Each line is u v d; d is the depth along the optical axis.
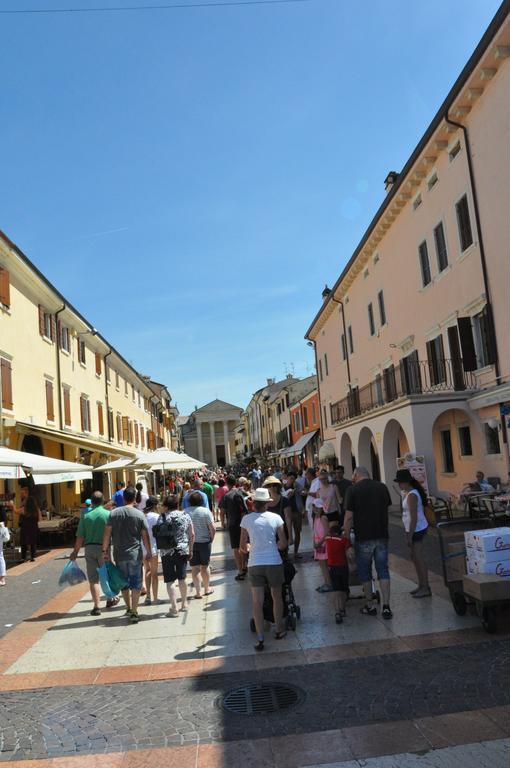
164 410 66.88
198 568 9.58
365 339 27.34
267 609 7.16
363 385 28.25
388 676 5.47
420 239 19.86
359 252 26.00
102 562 8.91
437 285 18.70
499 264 14.82
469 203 16.16
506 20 12.80
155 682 5.82
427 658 5.85
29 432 19.06
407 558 11.13
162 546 8.59
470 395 16.66
